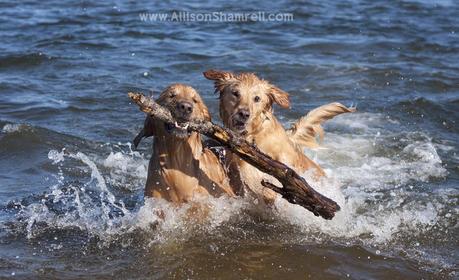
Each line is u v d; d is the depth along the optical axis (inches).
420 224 451.2
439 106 701.3
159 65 824.3
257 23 1066.7
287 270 390.9
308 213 454.9
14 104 682.2
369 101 721.0
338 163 572.1
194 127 403.2
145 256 402.3
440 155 585.6
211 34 992.2
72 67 808.3
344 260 402.6
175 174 424.5
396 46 942.4
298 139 512.1
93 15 1095.0
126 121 647.8
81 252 406.6
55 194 493.0
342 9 1179.3
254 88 462.3
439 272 389.4
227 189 458.6
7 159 555.2
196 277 380.8
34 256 399.5
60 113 660.1
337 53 903.1
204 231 432.1
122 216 459.2
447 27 1055.0
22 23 1022.4
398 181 532.4
